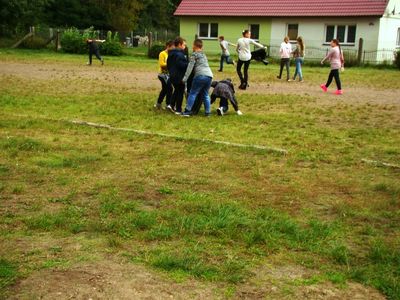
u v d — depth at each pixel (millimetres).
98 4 59969
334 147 9164
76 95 15211
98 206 5707
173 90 12711
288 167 7707
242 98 15656
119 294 3844
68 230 5004
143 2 64812
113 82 19469
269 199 6164
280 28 39312
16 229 5020
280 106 14219
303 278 4215
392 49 36938
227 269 4285
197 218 5336
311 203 6090
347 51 35531
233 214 5496
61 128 10062
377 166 7906
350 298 3936
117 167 7387
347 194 6465
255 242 4863
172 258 4367
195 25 42875
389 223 5492
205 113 12055
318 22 37594
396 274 4309
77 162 7551
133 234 4945
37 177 6781
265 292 3973
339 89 17641
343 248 4727
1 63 27000
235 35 41406
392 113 13414
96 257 4441
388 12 35844
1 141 8664
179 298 3830
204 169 7410
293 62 34062
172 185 6598
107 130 9969
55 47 41062
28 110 12148
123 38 58625
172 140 9227
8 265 4211
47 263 4293
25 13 43875
